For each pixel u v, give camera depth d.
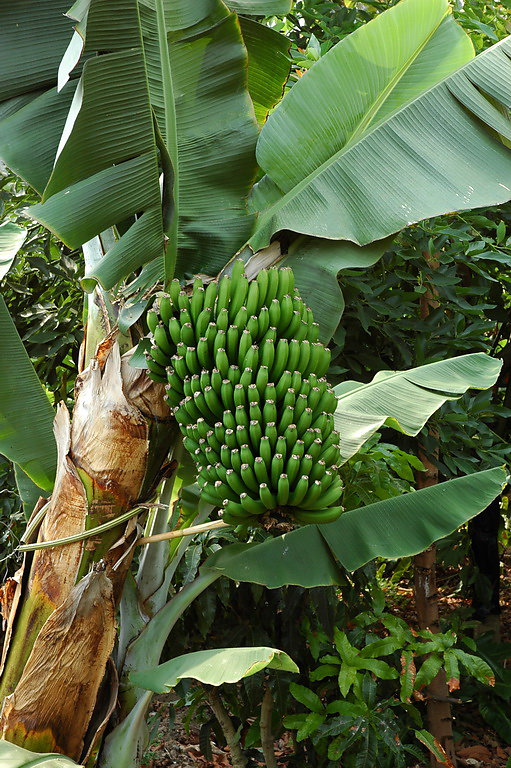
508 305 5.50
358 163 2.69
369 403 3.08
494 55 2.68
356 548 2.99
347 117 2.81
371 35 2.76
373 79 2.81
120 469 2.44
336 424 2.94
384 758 3.70
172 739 5.02
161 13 2.41
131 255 2.45
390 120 2.73
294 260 2.79
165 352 2.29
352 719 3.57
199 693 3.90
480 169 2.63
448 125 2.70
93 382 2.48
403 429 2.87
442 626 4.87
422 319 4.03
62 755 2.21
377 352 4.20
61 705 2.40
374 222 2.61
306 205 2.68
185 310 2.24
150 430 2.48
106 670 2.56
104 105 2.24
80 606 2.37
